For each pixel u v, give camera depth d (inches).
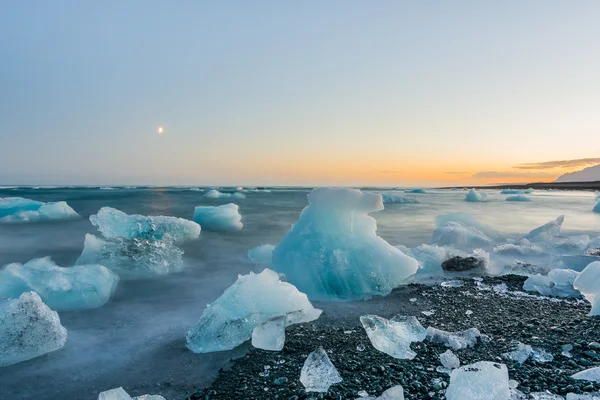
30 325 123.9
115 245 239.9
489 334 132.0
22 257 285.4
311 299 181.3
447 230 327.9
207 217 427.5
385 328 129.6
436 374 102.9
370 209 207.9
